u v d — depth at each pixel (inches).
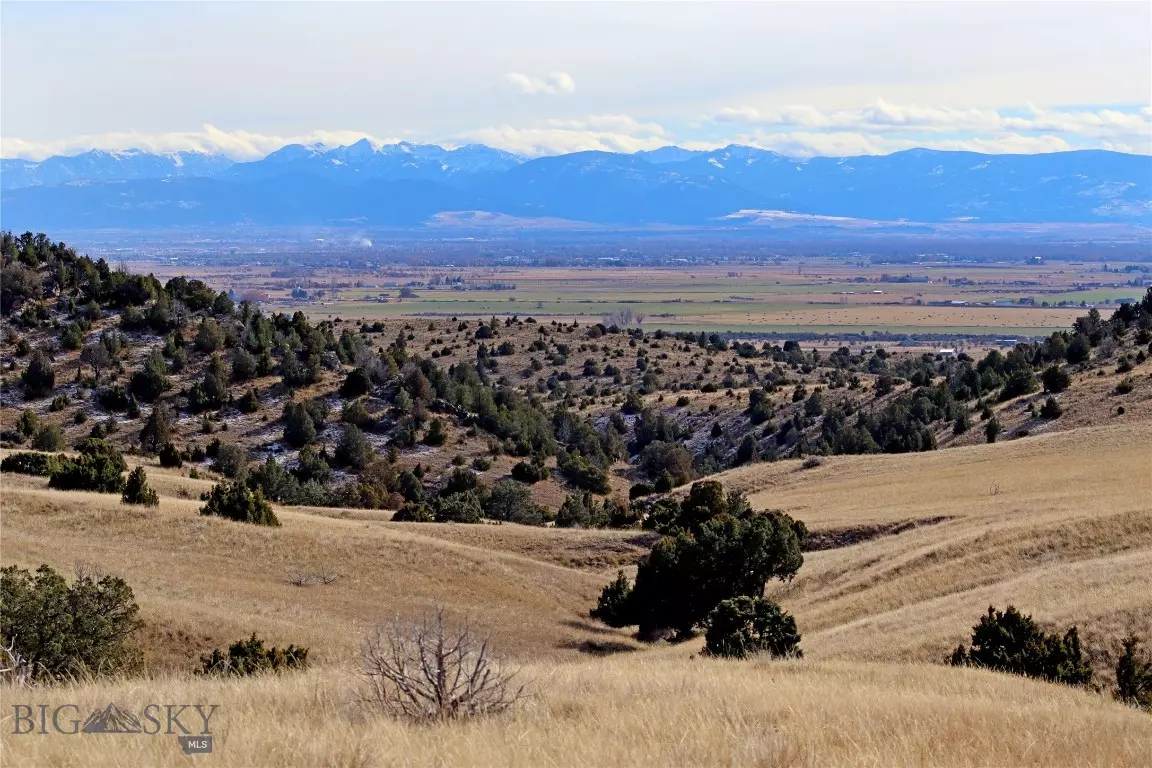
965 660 976.3
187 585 1544.0
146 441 3526.1
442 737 410.6
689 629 1715.1
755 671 750.5
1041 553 1600.6
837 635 1327.5
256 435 3747.5
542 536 2316.7
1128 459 2519.7
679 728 444.5
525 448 3993.6
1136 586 1205.7
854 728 466.0
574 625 1743.4
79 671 723.4
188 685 548.4
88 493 2054.6
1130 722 578.6
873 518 2293.3
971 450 3014.3
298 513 2396.7
